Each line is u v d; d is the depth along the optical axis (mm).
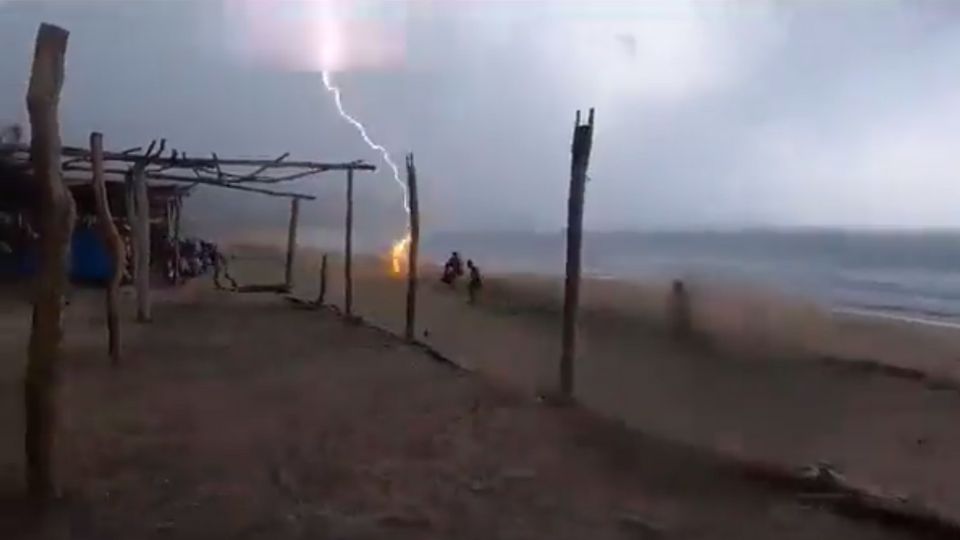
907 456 8758
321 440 7707
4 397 9172
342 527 5504
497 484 6492
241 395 9711
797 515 5895
